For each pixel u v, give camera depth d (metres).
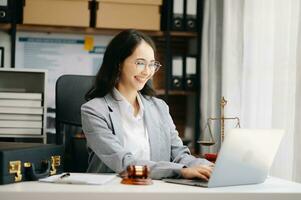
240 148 1.16
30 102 2.50
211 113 2.80
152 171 1.32
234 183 1.21
